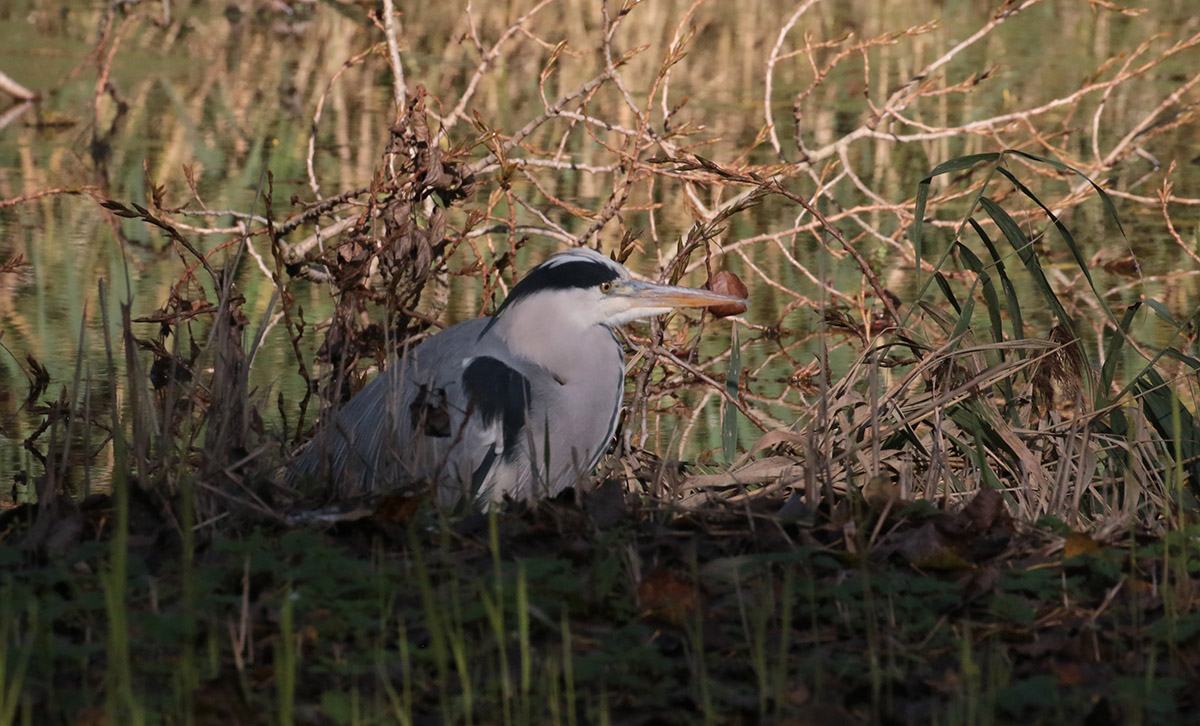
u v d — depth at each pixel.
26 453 13.23
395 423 9.95
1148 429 11.23
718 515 8.39
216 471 8.62
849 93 27.31
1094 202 21.58
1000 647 6.54
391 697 6.00
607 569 7.07
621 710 6.02
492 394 10.59
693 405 15.27
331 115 25.69
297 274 14.02
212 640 6.24
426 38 31.33
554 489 10.87
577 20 30.39
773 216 20.50
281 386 15.11
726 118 25.44
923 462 11.18
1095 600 7.20
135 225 19.95
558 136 24.20
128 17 25.23
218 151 23.23
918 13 34.12
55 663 6.32
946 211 21.16
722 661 6.45
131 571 7.20
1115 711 5.89
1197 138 24.83
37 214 20.33
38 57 29.67
